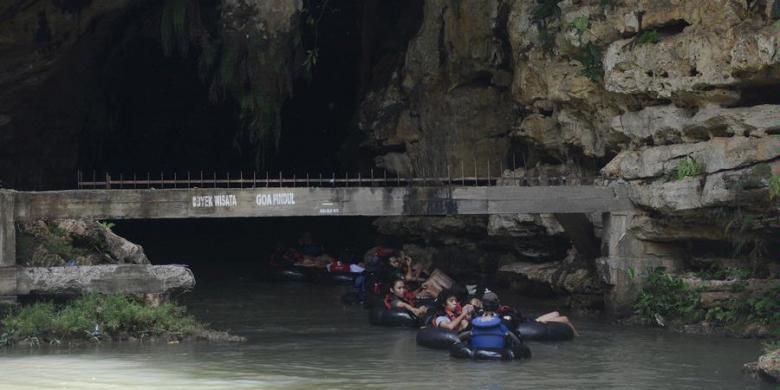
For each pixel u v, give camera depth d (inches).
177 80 1299.2
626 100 715.4
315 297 877.2
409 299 716.0
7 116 994.1
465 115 921.5
